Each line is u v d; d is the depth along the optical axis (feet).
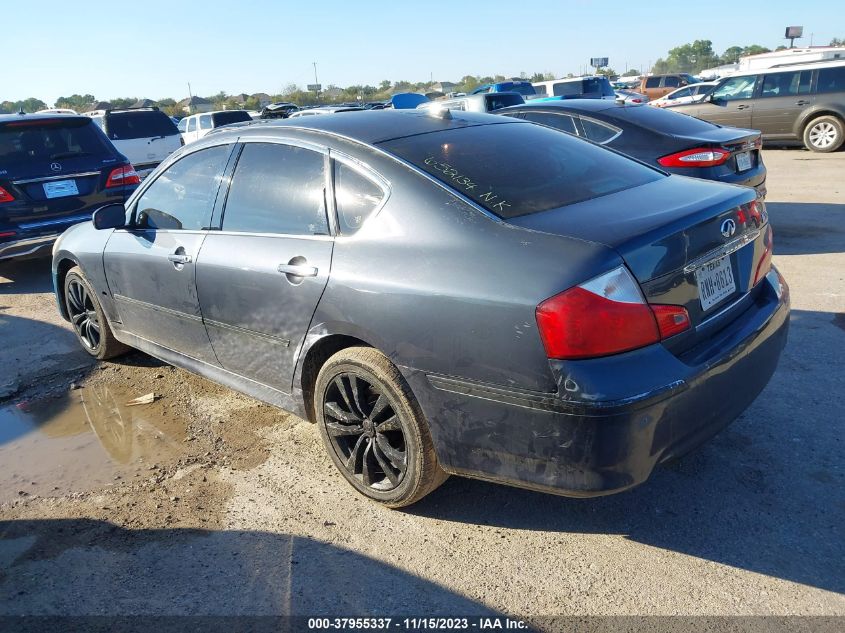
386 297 8.81
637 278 7.64
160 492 10.76
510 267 7.93
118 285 14.19
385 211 9.35
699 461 10.62
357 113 11.82
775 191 33.17
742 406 8.93
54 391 14.85
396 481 9.60
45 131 23.88
